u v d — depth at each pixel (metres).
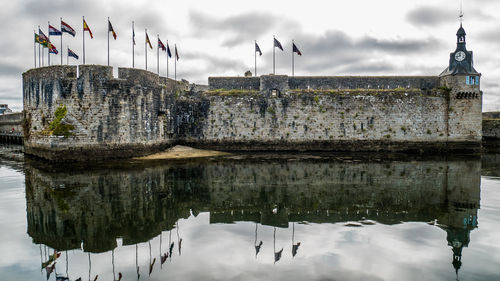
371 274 9.33
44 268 9.88
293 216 15.06
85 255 10.87
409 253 10.78
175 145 41.66
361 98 41.47
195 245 11.64
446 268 9.68
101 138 30.39
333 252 10.91
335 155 38.22
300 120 41.81
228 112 42.09
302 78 45.12
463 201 17.22
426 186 20.88
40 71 30.91
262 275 9.30
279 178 23.64
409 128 41.25
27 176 23.47
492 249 11.04
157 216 14.98
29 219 14.31
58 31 30.00
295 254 10.76
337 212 15.57
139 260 10.43
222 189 20.19
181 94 43.25
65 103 29.56
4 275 9.46
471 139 40.78
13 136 63.12
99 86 30.03
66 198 17.59
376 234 12.57
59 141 29.34
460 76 40.66
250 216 15.09
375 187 20.69
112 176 23.62
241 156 36.81
